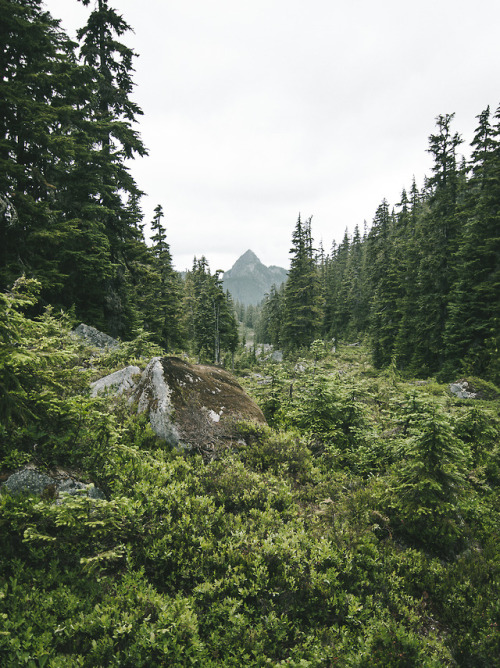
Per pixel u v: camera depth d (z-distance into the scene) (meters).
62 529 4.12
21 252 15.13
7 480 4.16
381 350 36.78
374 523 6.29
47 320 10.28
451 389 19.22
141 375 9.83
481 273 24.62
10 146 13.18
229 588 4.31
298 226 45.72
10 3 13.31
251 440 8.48
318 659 3.70
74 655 3.04
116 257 21.44
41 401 4.45
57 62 15.23
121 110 20.95
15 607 3.23
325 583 4.67
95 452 5.32
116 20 19.69
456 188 29.27
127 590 3.89
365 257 63.00
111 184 19.97
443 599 5.19
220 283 44.09
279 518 5.89
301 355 36.69
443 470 6.38
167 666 3.24
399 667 3.82
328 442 9.51
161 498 5.40
